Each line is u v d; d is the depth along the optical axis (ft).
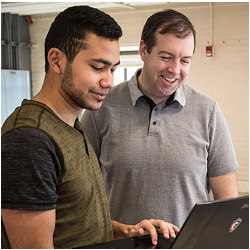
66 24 3.21
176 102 5.15
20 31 22.79
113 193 5.26
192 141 5.07
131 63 21.58
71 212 3.30
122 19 20.54
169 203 5.03
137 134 5.16
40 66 23.45
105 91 3.31
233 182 5.33
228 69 18.63
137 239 3.56
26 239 2.91
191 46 4.63
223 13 18.42
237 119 18.66
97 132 5.46
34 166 2.87
